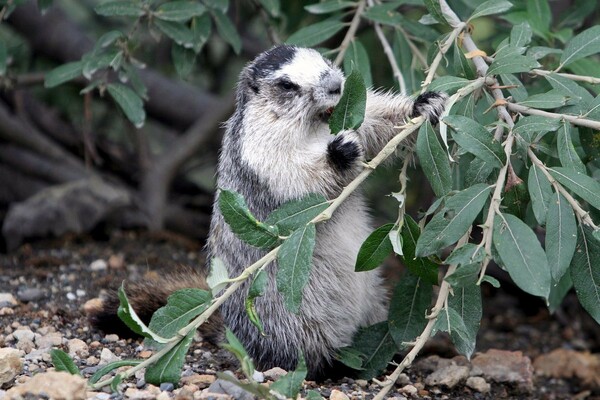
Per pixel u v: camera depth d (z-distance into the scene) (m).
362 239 10.29
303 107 9.87
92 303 11.60
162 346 8.17
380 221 16.50
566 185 8.19
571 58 9.29
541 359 12.95
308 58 10.14
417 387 10.15
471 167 8.86
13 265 13.88
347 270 10.04
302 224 8.47
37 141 17.12
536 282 7.62
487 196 8.13
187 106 17.25
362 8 11.56
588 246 8.38
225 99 16.19
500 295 15.81
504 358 11.13
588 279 8.40
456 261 7.88
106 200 15.71
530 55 9.88
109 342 10.55
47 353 9.53
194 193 18.56
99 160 16.42
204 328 10.77
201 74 18.69
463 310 8.73
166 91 17.30
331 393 8.70
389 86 15.24
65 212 15.38
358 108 8.72
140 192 16.70
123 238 15.55
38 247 14.92
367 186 10.59
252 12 16.83
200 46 11.79
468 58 9.39
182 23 11.68
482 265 8.07
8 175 17.59
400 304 9.76
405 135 8.62
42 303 11.96
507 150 8.36
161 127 19.59
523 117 8.55
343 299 10.04
